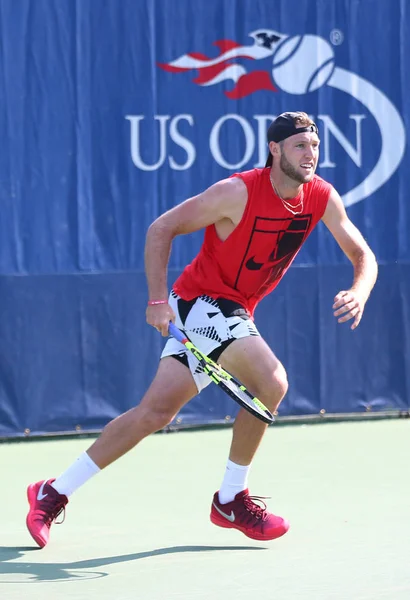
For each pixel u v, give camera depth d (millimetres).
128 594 10914
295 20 21750
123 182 20875
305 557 12320
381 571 11648
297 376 22016
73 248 20688
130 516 14641
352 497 15703
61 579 11523
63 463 18875
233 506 12891
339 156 22109
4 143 20219
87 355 20859
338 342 22203
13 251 20375
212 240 12719
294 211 12531
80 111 20594
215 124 21375
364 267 12953
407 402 22719
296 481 16953
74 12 20484
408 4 22312
